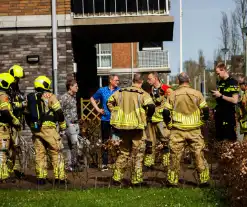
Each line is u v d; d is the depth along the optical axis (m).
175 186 8.41
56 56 12.84
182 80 8.51
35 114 8.66
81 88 16.02
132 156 8.53
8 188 8.48
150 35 15.23
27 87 12.88
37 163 8.74
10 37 12.94
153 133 10.16
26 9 12.91
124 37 15.62
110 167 9.17
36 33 12.91
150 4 13.26
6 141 8.79
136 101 8.41
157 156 10.27
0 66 12.96
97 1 13.44
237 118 10.38
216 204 6.89
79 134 10.58
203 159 8.38
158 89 10.27
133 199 7.39
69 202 7.19
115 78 10.53
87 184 8.71
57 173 8.66
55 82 12.80
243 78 13.79
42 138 8.69
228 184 6.97
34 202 7.22
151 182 8.84
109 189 8.19
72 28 13.20
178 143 8.45
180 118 8.41
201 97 8.40
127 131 8.49
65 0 12.84
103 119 10.48
